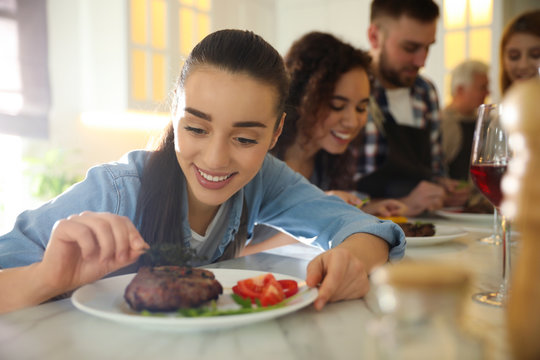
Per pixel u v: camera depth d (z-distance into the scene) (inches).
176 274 23.7
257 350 19.6
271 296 24.4
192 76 33.4
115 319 20.9
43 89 138.0
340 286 26.8
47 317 23.9
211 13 166.1
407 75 99.8
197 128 33.5
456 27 184.2
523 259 11.7
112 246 26.3
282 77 36.5
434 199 75.4
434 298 10.5
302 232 47.0
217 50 33.2
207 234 44.6
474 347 10.9
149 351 19.5
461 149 134.9
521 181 11.4
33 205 135.6
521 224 11.6
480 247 45.1
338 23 204.7
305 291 26.5
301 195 48.2
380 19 98.0
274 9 214.2
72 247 27.0
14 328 22.2
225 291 26.9
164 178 40.0
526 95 10.9
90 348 19.8
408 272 10.7
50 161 136.8
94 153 152.8
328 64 68.1
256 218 50.8
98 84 146.0
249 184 47.6
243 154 34.2
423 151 106.5
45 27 137.9
